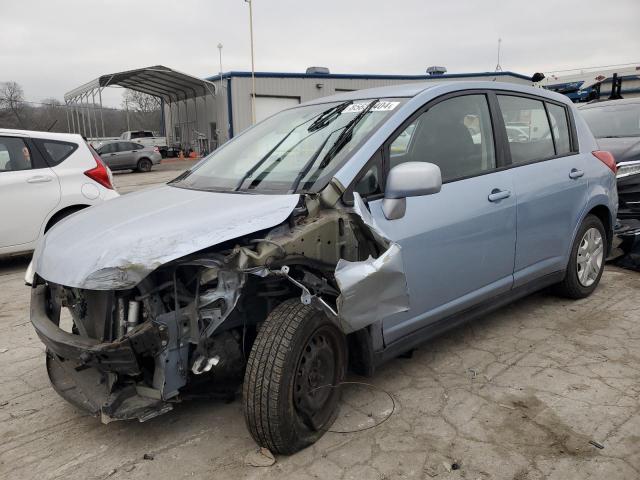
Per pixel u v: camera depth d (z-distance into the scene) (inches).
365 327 116.0
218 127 1326.3
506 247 147.9
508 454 104.6
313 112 149.6
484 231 139.3
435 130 134.5
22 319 194.9
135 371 98.7
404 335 126.8
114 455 109.8
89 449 112.3
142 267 94.6
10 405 132.3
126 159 1031.0
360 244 114.9
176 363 101.8
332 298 113.3
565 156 171.6
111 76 1202.6
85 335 109.7
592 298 188.4
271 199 112.0
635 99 314.0
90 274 97.1
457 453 105.5
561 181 165.2
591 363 140.3
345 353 115.3
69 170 273.0
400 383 133.6
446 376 136.4
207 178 140.8
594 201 178.7
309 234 105.7
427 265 126.2
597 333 159.2
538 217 157.1
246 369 102.5
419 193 113.7
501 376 135.3
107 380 108.6
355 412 121.0
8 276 261.0
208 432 116.2
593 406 120.0
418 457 104.6
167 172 1028.5
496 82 155.4
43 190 263.1
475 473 99.6
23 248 261.1
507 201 145.7
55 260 108.3
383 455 105.5
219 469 103.6
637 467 99.4
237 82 1230.3
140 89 1455.5
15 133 262.1
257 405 99.7
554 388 128.4
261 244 100.0
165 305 103.4
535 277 162.7
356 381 135.1
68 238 114.1
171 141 1649.9
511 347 151.8
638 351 146.6
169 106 1635.1
